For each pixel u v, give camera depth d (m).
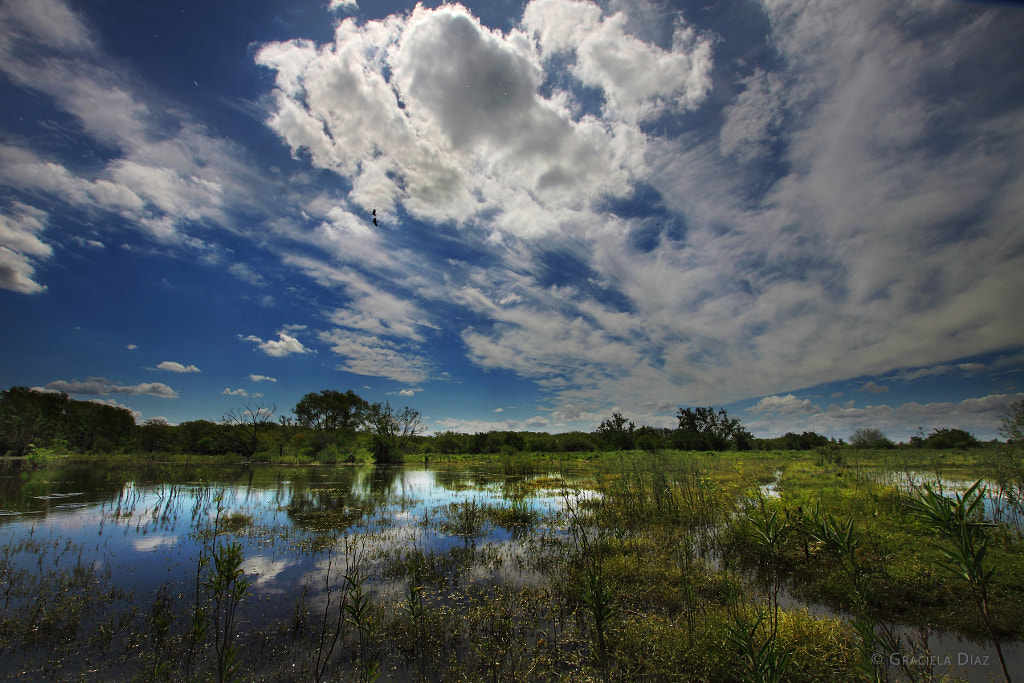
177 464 41.53
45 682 5.54
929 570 7.93
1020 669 5.48
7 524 14.38
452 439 64.19
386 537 12.91
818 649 5.68
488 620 7.32
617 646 6.46
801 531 9.35
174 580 9.24
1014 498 11.41
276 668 5.96
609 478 23.86
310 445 51.94
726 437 58.62
